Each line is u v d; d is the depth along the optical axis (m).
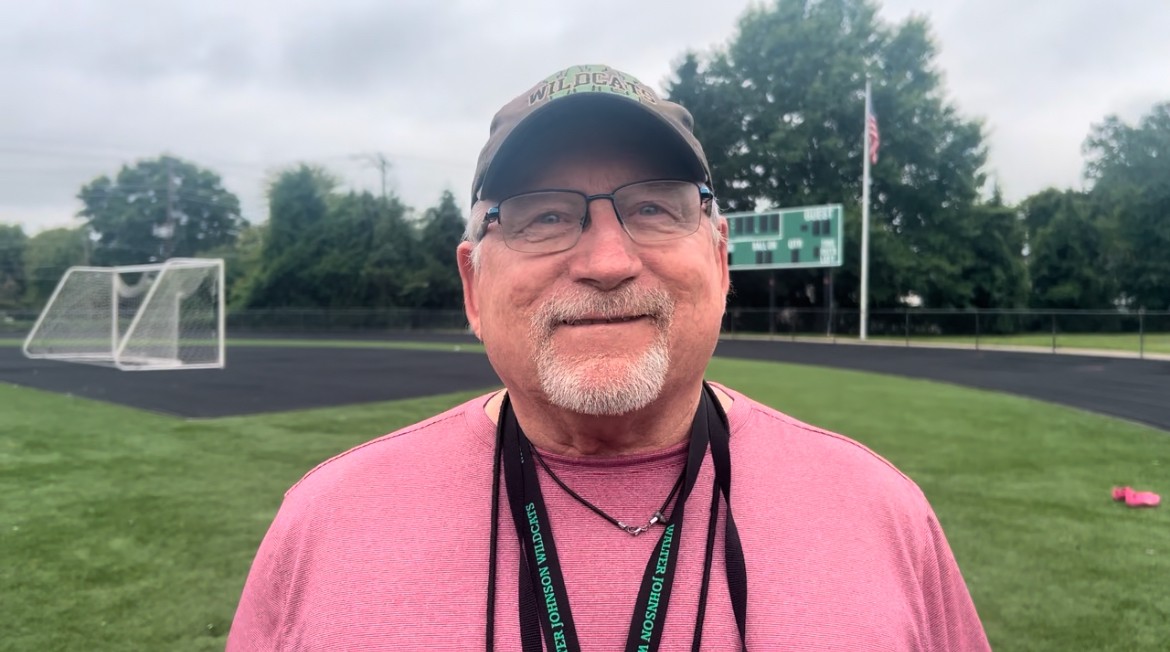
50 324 23.95
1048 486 5.97
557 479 1.18
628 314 1.15
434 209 48.00
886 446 7.67
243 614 1.32
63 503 5.48
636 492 1.18
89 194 63.75
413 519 1.20
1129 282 44.56
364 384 14.80
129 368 18.36
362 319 45.03
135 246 63.72
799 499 1.22
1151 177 44.50
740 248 30.17
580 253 1.16
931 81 41.69
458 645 1.08
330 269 48.53
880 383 14.45
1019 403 11.26
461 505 1.21
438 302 46.81
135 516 5.14
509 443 1.23
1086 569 4.09
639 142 1.19
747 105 40.91
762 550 1.15
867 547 1.18
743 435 1.32
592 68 1.27
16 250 57.12
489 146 1.27
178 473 6.50
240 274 57.81
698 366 1.22
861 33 41.72
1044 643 3.23
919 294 38.78
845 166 39.75
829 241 27.98
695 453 1.20
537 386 1.17
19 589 3.84
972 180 39.69
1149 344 26.48
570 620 1.10
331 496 1.27
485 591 1.12
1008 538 4.63
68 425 9.25
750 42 41.44
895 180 38.44
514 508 1.17
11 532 4.77
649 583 1.12
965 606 1.38
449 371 17.94
